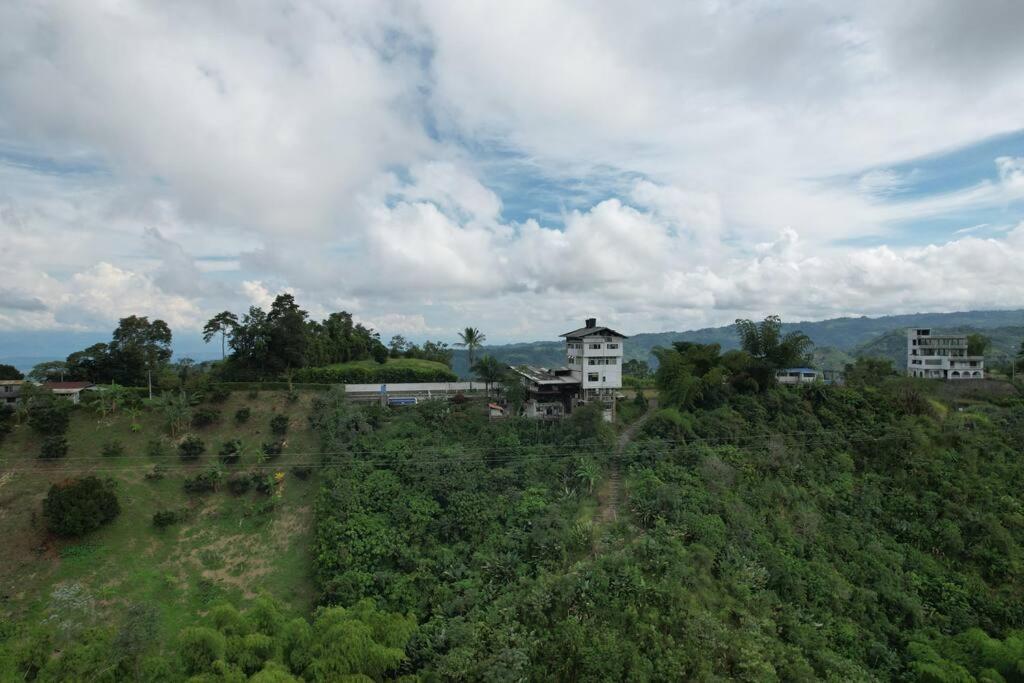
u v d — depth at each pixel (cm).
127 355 7762
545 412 7344
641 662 3291
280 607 4303
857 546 4934
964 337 9481
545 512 4850
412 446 5853
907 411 6912
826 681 3456
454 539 4716
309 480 5597
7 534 4634
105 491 4903
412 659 3522
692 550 4269
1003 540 4978
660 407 7231
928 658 3872
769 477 5609
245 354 7669
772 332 7788
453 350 11719
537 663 3403
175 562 4678
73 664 2844
